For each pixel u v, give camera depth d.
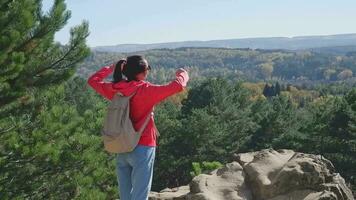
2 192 9.86
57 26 9.89
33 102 10.77
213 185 7.38
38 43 9.86
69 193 10.93
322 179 7.07
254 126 60.44
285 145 51.03
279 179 7.08
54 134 10.48
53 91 11.18
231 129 56.84
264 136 59.38
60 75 10.35
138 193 4.67
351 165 43.31
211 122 52.25
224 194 7.20
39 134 10.23
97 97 54.72
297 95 165.75
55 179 10.72
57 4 9.91
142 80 4.88
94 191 11.16
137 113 4.71
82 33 10.30
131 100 4.70
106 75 5.19
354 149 44.31
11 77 8.91
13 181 10.21
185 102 67.06
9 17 8.99
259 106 72.38
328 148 46.16
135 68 4.78
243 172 7.64
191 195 7.24
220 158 54.94
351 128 42.31
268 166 7.54
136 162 4.68
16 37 8.66
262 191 7.09
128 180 4.87
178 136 52.59
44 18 9.84
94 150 11.40
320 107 56.03
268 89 170.50
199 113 52.94
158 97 4.64
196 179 7.60
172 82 4.63
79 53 10.37
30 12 9.27
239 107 70.88
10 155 9.93
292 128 59.31
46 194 10.70
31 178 10.29
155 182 54.38
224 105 61.78
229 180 7.48
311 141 48.19
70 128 10.86
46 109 10.94
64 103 12.18
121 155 4.87
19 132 10.45
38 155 9.92
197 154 52.81
